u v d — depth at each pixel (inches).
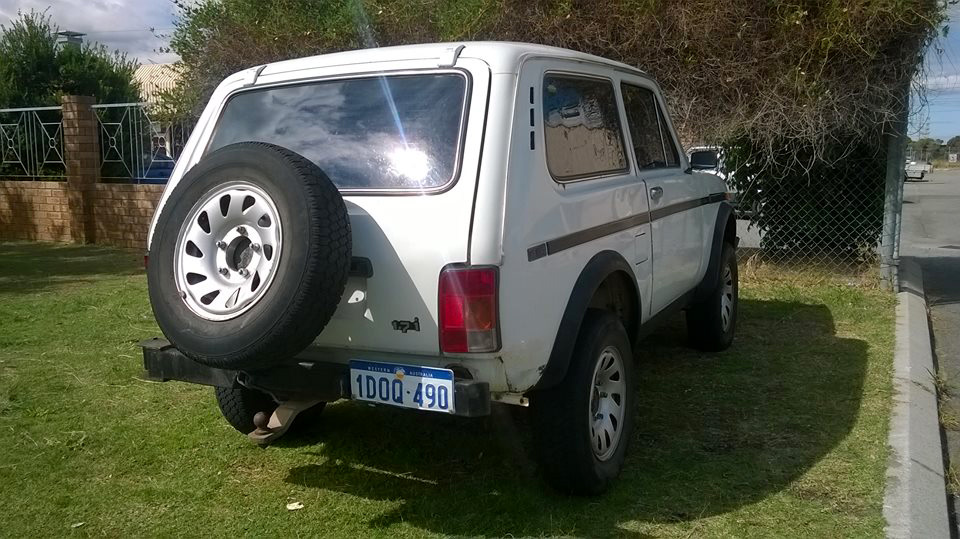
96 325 277.7
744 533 134.0
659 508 142.9
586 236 144.1
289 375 133.1
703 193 218.7
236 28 405.4
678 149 214.1
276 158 122.7
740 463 160.7
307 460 166.7
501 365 123.6
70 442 176.1
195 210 127.9
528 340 127.0
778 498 145.8
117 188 468.4
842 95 302.2
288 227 117.9
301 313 116.0
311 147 142.9
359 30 381.7
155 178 466.6
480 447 171.0
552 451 139.6
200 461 166.6
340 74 146.3
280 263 117.5
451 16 354.6
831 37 295.1
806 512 140.4
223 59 410.0
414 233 124.0
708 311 231.3
